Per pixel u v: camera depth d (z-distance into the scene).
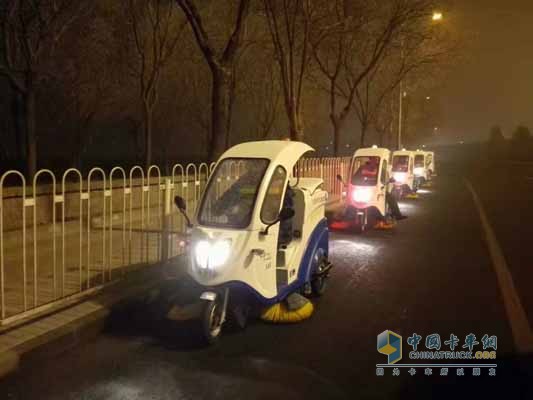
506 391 4.43
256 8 15.59
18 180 14.20
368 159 13.50
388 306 6.74
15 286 6.32
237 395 4.28
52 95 15.80
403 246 11.05
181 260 7.96
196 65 19.25
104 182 6.55
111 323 5.78
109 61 15.42
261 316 6.00
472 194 24.66
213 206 5.81
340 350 5.25
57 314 5.48
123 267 7.06
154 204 11.04
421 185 29.59
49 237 8.47
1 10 9.98
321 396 4.29
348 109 20.69
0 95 16.42
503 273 8.47
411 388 4.47
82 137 16.19
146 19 15.42
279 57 14.84
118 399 4.18
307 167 15.89
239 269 5.29
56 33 11.71
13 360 4.55
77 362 4.88
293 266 6.19
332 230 13.03
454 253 10.32
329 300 7.00
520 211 17.73
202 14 16.39
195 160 25.36
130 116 20.50
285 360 5.00
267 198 5.76
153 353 5.13
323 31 17.48
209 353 5.14
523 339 5.58
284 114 23.33
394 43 21.20
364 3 18.41
